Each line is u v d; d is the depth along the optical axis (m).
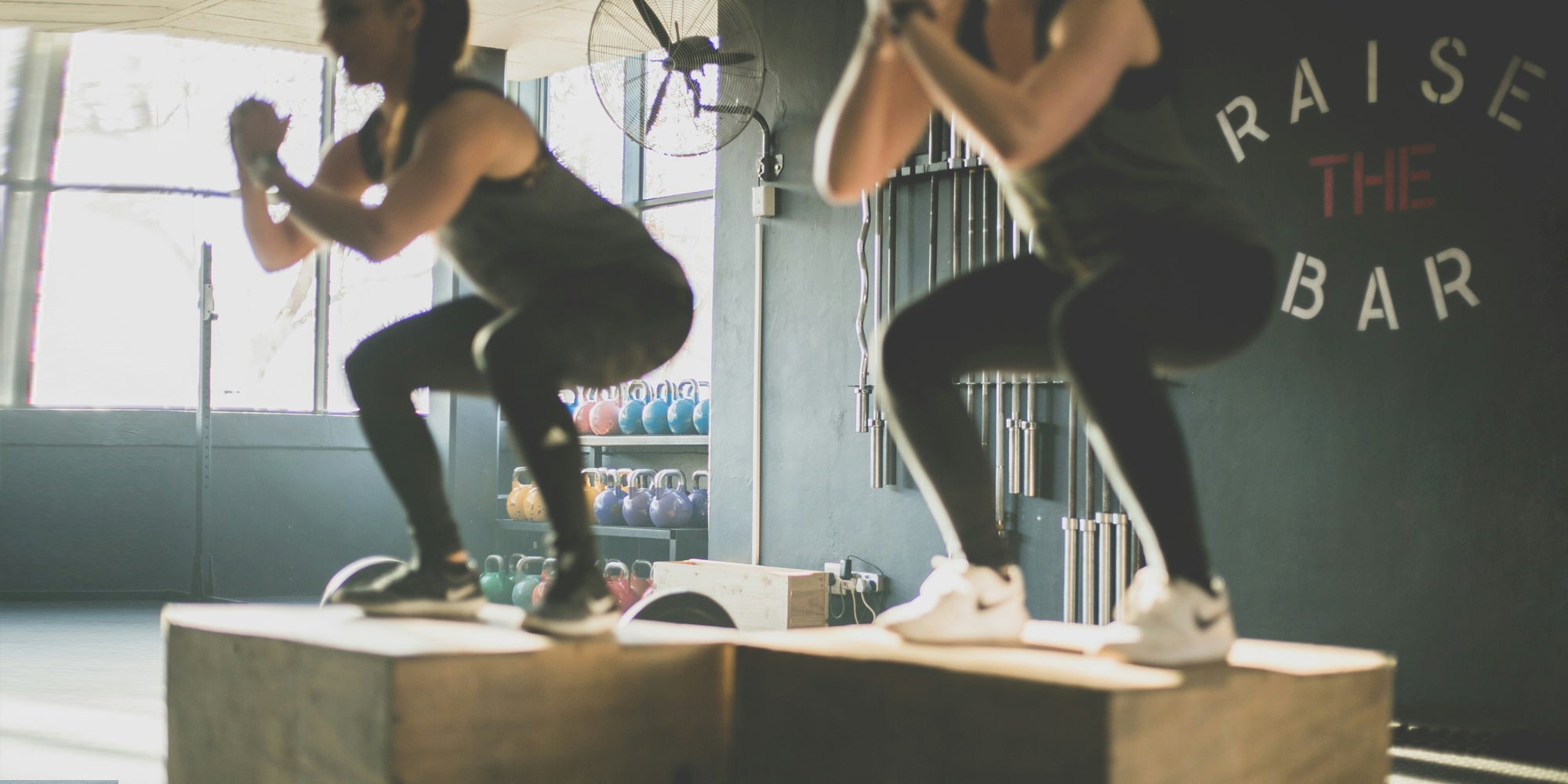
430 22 1.99
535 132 2.02
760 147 6.21
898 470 5.62
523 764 1.71
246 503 9.02
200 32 7.61
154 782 3.14
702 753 1.90
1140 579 1.80
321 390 9.48
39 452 8.81
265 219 2.19
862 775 1.73
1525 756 3.80
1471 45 4.10
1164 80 1.74
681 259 8.88
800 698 1.82
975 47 1.75
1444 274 4.14
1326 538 4.35
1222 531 4.58
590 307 1.99
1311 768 1.76
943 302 1.91
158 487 9.02
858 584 5.65
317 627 1.97
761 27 6.19
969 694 1.61
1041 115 1.54
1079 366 1.67
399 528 9.40
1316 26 4.42
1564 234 3.92
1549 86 3.95
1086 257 1.77
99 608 8.05
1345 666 1.83
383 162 2.19
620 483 8.77
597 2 6.79
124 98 9.34
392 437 2.12
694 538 7.34
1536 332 3.96
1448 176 4.14
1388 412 4.24
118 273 9.27
